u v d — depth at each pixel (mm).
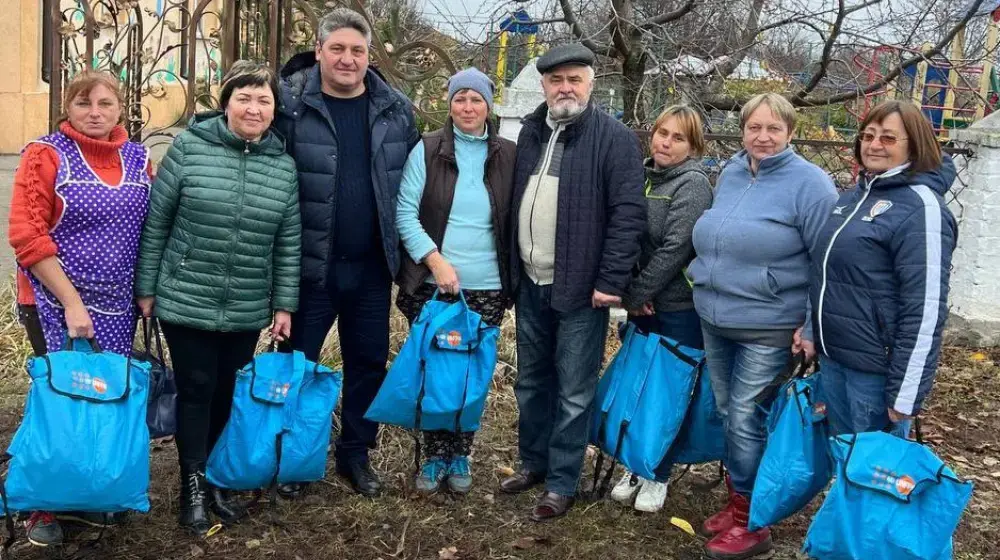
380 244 3668
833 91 8727
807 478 3160
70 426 2881
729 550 3451
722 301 3391
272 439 3391
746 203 3346
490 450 4418
